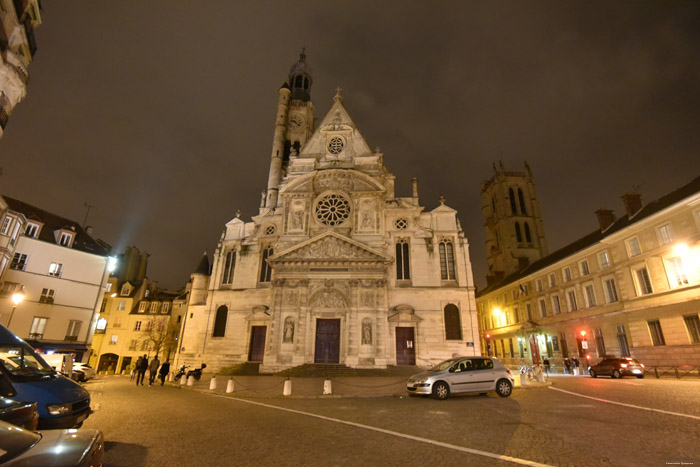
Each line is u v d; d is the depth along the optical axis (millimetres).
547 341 42438
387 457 7879
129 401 16984
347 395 18469
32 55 22422
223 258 40594
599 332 33906
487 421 11219
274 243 39750
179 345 38469
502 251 78125
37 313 36781
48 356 23531
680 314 26188
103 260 43781
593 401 14359
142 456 8133
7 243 33062
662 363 27125
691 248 25609
